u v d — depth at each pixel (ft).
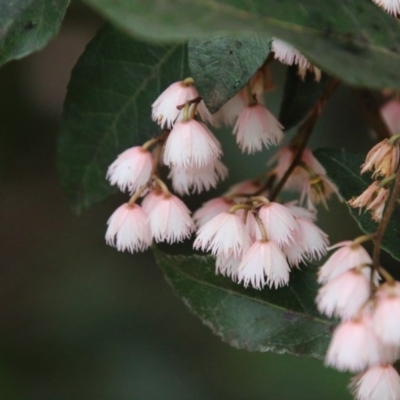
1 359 2.85
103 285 2.89
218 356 2.86
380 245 2.23
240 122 2.34
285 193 2.52
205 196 2.82
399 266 2.71
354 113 2.83
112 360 2.85
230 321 2.33
